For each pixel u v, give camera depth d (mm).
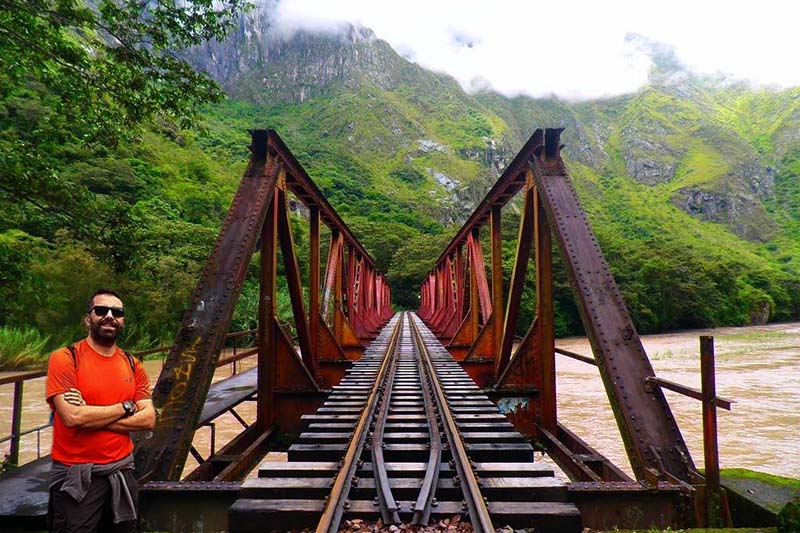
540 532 3533
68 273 22922
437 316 26984
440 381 9148
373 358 12672
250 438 7543
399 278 66812
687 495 3848
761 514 3730
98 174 44000
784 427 13625
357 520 3604
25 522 3783
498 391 8000
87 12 5754
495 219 11719
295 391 8055
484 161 182125
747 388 19250
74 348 2916
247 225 6258
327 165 140875
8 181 6051
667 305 58781
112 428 2893
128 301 25828
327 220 13539
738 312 69000
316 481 4074
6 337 20922
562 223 6184
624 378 4816
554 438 7293
